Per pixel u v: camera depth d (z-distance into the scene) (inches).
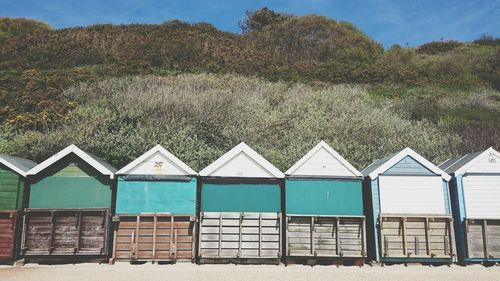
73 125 768.9
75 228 483.2
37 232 481.1
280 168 664.4
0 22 1622.8
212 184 500.7
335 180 506.9
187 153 686.5
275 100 997.2
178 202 494.9
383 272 452.8
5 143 701.3
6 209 480.7
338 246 488.4
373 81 1325.0
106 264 477.4
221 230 490.0
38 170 489.7
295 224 495.8
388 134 800.9
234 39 1622.8
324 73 1342.3
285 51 1616.6
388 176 511.5
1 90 941.2
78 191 493.0
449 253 494.0
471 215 507.2
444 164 601.3
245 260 489.7
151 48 1397.6
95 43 1441.9
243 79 1145.4
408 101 1077.1
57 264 479.2
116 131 748.6
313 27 1695.4
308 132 781.3
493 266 494.0
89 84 1020.5
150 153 503.2
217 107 850.8
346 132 786.8
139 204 491.8
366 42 1679.4
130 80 1081.4
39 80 999.0
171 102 842.2
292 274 434.9
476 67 1480.1
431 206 507.2
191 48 1403.8
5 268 455.2
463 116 996.6
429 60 1578.5
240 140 743.1
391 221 499.2
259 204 498.9
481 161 520.4
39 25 1706.4
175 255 482.9
